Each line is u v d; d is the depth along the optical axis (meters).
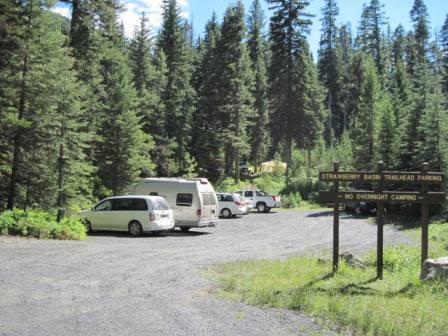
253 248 16.12
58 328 5.96
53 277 9.22
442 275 9.30
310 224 27.05
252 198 37.25
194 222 21.66
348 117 78.06
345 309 7.33
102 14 27.59
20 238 14.98
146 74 48.31
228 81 51.75
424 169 10.96
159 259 12.40
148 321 6.42
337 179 11.23
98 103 29.52
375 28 82.00
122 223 19.77
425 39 82.56
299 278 10.05
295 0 50.38
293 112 50.56
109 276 9.64
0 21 18.22
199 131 52.94
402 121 36.44
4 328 5.87
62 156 20.00
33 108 19.56
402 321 6.85
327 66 77.56
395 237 20.59
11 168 19.92
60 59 20.52
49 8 20.19
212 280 9.62
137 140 30.69
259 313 7.09
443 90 64.44
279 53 50.97
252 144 65.00
